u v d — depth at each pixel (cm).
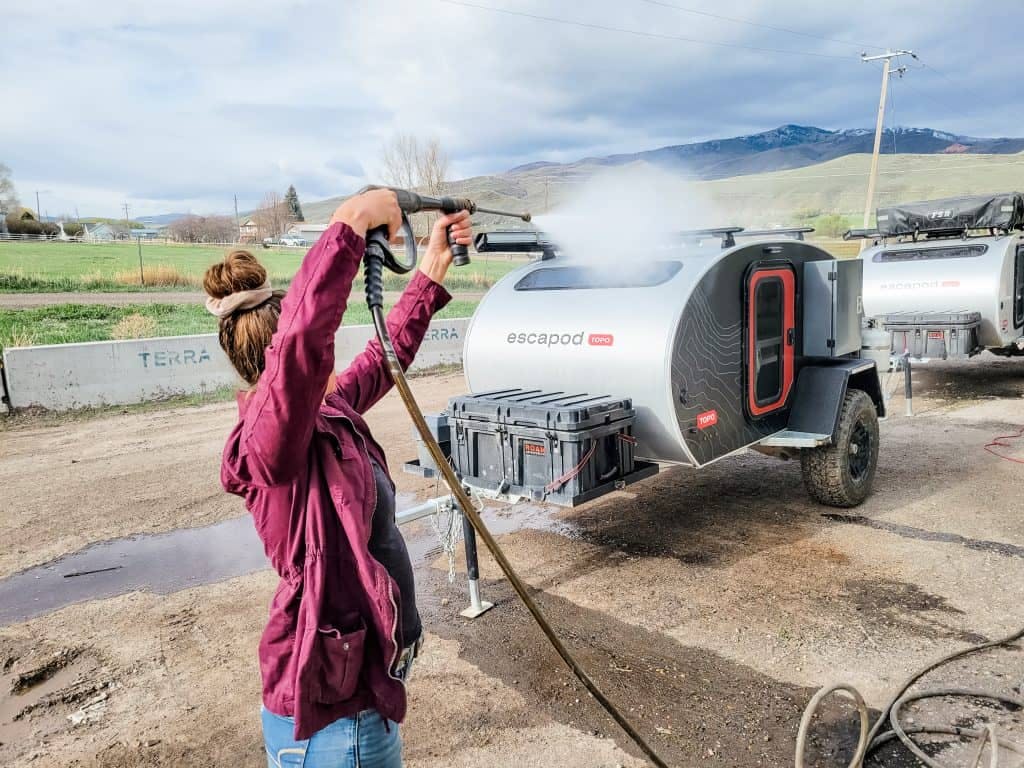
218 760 322
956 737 323
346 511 155
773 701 356
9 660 409
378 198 150
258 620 451
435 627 438
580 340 521
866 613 443
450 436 506
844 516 609
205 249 6294
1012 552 526
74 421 993
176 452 838
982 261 1114
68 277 3259
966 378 1295
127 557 554
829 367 608
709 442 516
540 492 452
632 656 400
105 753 327
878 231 1245
